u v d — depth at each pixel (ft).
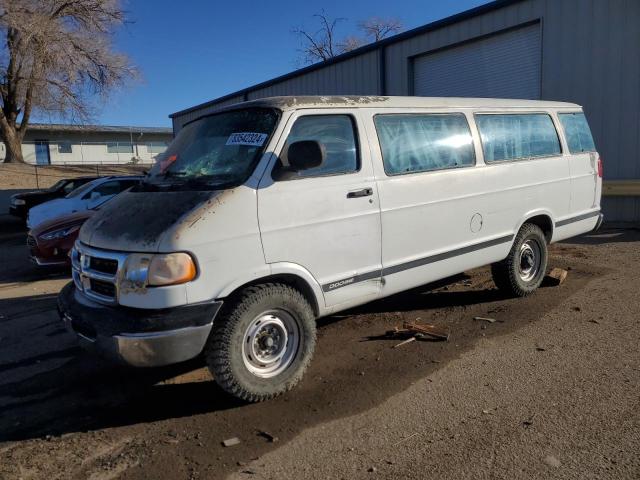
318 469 10.38
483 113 18.60
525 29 43.73
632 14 36.29
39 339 18.97
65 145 164.45
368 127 15.07
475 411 12.25
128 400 13.79
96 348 11.96
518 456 10.42
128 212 13.32
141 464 10.83
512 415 11.98
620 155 37.96
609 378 13.50
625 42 36.86
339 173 14.26
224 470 10.50
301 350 13.50
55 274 31.32
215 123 15.15
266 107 14.02
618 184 37.27
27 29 82.43
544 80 41.78
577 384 13.28
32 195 59.00
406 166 15.92
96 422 12.72
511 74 45.34
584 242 31.45
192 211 12.01
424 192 16.15
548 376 13.82
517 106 20.02
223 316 12.34
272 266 12.82
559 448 10.62
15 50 88.07
